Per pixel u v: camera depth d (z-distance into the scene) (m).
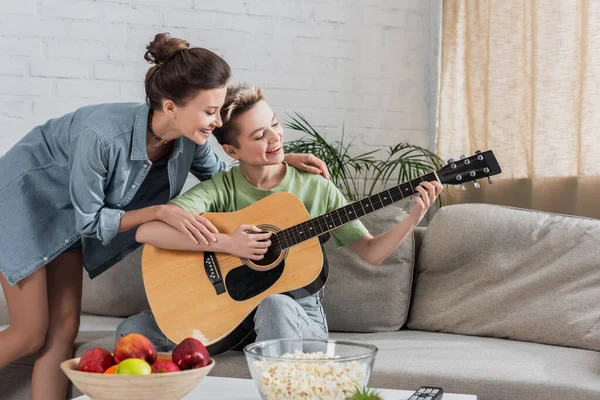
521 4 3.11
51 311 2.20
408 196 1.98
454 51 3.42
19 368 2.21
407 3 3.49
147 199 2.23
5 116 3.13
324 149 3.37
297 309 1.81
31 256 2.07
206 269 1.98
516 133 3.12
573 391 1.67
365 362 1.21
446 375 1.78
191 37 3.28
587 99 2.79
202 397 1.36
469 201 3.29
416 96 3.52
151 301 1.97
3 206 2.08
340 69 3.44
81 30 3.19
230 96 2.08
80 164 1.97
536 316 2.20
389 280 2.42
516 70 3.13
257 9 3.34
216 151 3.28
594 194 2.79
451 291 2.37
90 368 1.19
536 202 3.01
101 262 2.29
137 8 3.23
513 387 1.72
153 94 1.95
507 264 2.31
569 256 2.25
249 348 1.27
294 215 2.04
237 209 2.17
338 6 3.43
